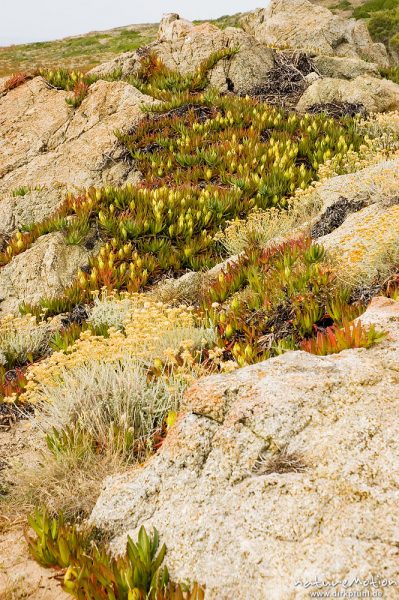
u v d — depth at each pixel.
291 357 3.77
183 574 2.71
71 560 3.03
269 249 7.60
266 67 17.86
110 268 8.73
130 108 15.23
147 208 10.30
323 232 7.76
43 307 8.30
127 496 3.27
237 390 3.48
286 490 2.75
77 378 4.92
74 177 13.40
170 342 5.56
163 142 13.40
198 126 13.85
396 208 6.59
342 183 9.07
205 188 11.22
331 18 24.17
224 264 8.39
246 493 2.84
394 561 2.26
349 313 4.97
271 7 26.20
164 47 19.22
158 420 4.55
